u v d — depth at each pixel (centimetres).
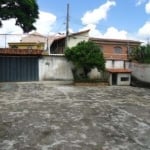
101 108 1039
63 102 1157
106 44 3069
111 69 2045
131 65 2311
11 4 1953
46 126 754
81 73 2155
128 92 1565
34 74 2097
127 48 3012
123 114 938
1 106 1043
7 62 2033
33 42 3066
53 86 1788
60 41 2897
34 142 616
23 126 749
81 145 599
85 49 1977
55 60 2142
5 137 649
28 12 2062
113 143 616
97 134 686
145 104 1157
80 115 905
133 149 577
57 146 591
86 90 1612
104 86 1900
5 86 1741
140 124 798
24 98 1248
